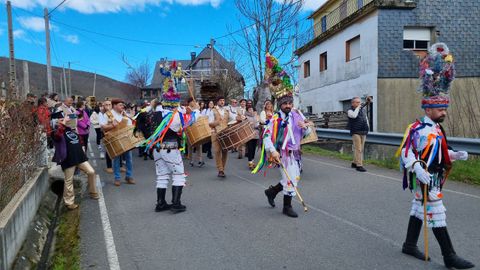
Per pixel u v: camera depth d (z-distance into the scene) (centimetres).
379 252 476
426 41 1714
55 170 865
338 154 1358
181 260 469
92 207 711
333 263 448
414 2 1644
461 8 1681
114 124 848
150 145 669
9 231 426
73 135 714
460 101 1475
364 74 1756
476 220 590
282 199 741
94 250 507
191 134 906
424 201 432
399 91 1667
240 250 494
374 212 639
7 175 527
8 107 586
